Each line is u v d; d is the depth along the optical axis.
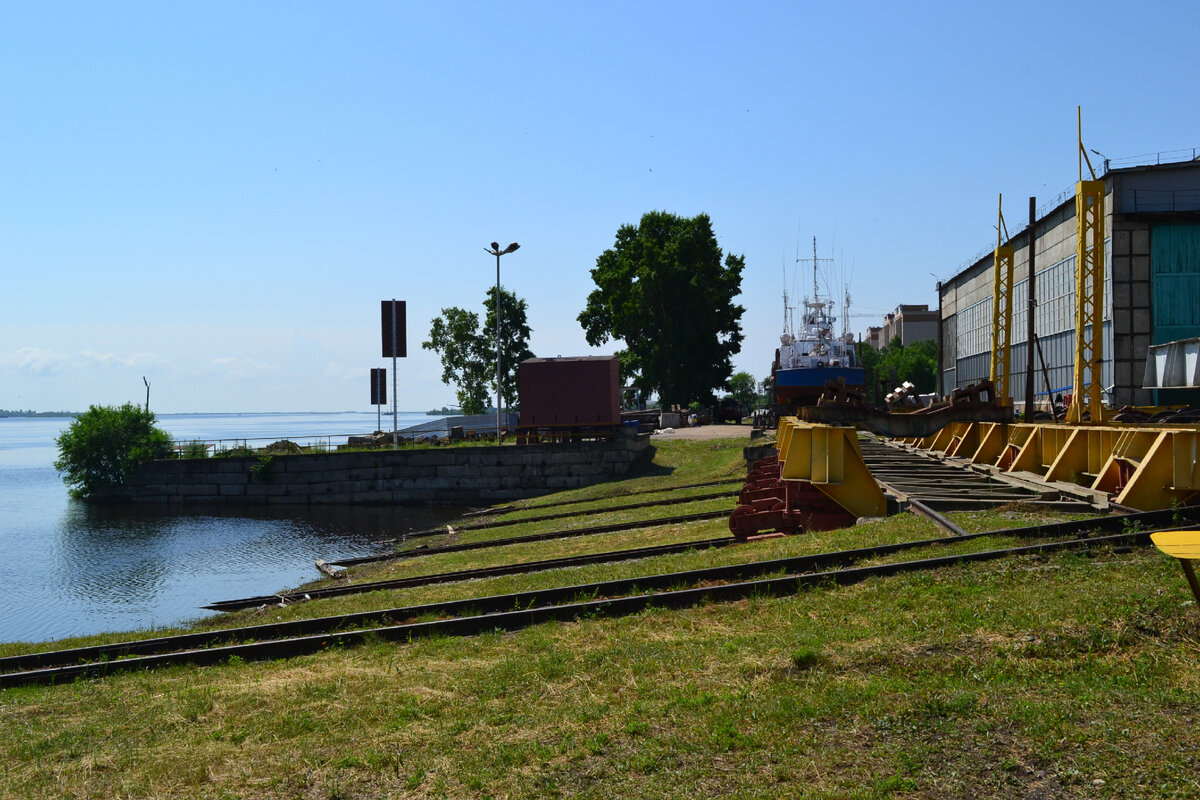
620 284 74.12
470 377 82.12
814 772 5.22
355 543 30.28
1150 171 39.62
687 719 6.26
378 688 8.08
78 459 48.91
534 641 9.16
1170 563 8.71
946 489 16.66
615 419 44.41
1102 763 5.00
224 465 45.84
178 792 5.97
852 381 40.75
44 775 6.54
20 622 19.39
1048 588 8.43
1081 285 20.50
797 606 9.15
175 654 10.45
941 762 5.23
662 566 13.10
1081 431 15.54
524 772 5.66
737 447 42.00
